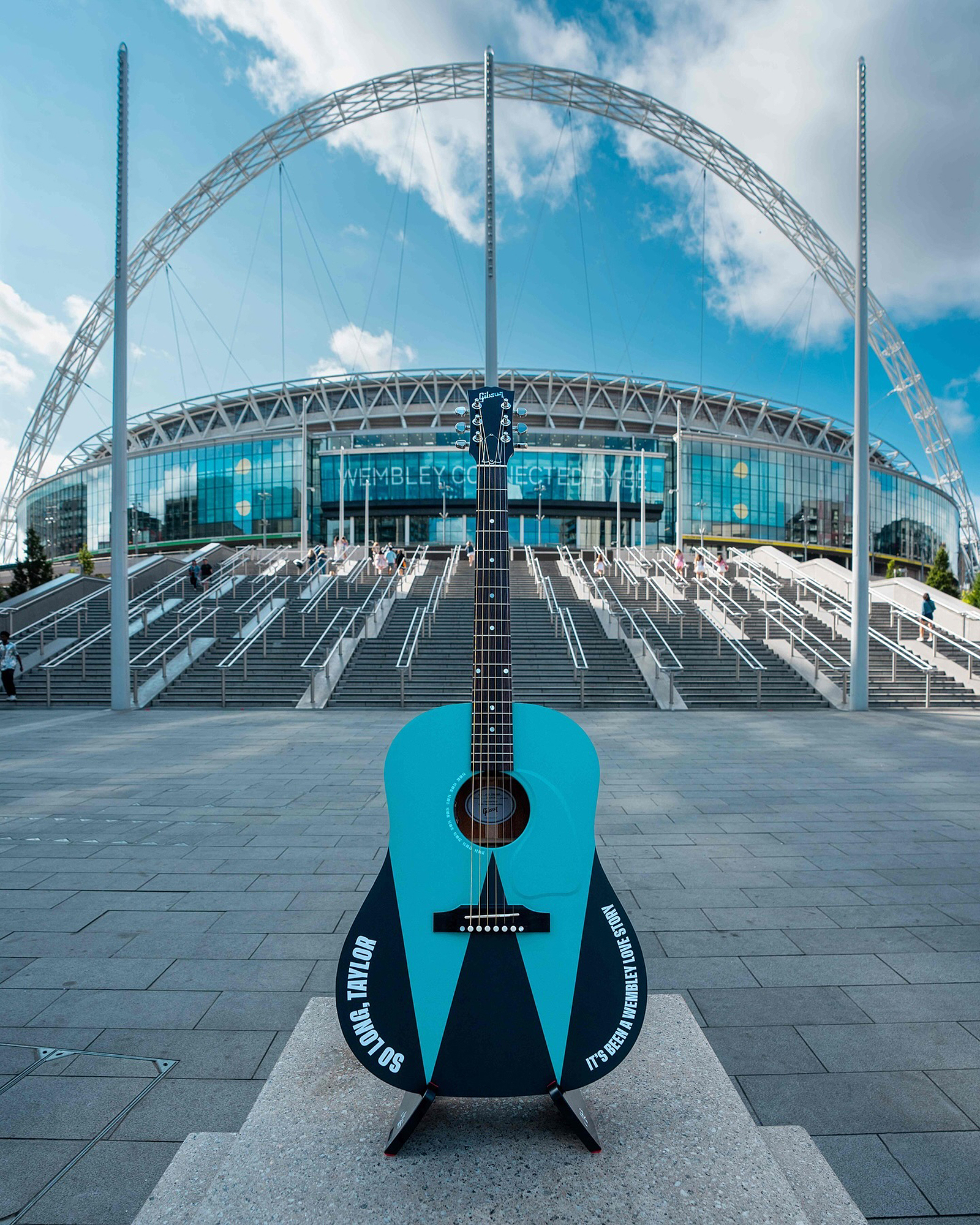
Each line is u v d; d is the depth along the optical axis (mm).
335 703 14297
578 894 1929
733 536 58250
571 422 65250
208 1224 1535
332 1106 1991
